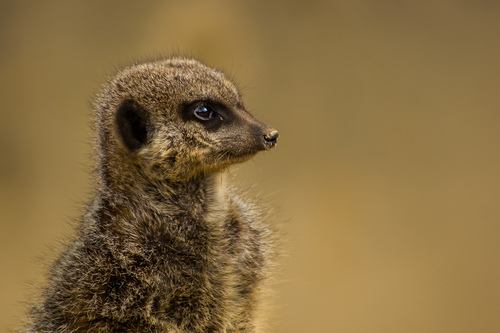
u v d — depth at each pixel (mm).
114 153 2986
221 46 4004
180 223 2977
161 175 2982
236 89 3010
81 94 4004
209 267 2975
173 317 2969
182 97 2984
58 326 2975
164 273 2969
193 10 4023
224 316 2979
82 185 3891
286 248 3027
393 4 4250
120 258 2965
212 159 2986
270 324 3016
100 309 2963
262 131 2988
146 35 4051
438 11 4258
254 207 3016
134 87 2990
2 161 3938
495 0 4352
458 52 4219
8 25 4070
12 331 3002
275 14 4137
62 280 2977
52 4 4102
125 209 2977
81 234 2986
